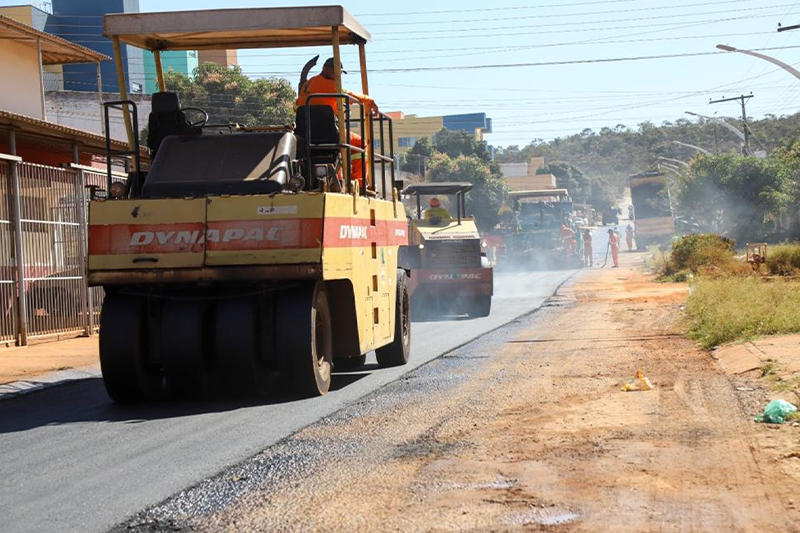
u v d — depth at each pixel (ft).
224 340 40.19
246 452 30.09
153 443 32.50
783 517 20.81
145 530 22.02
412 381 44.91
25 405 43.86
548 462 26.66
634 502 22.34
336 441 31.17
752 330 54.54
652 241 282.97
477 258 89.76
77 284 79.00
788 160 251.39
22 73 120.78
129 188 42.98
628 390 38.93
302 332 40.22
